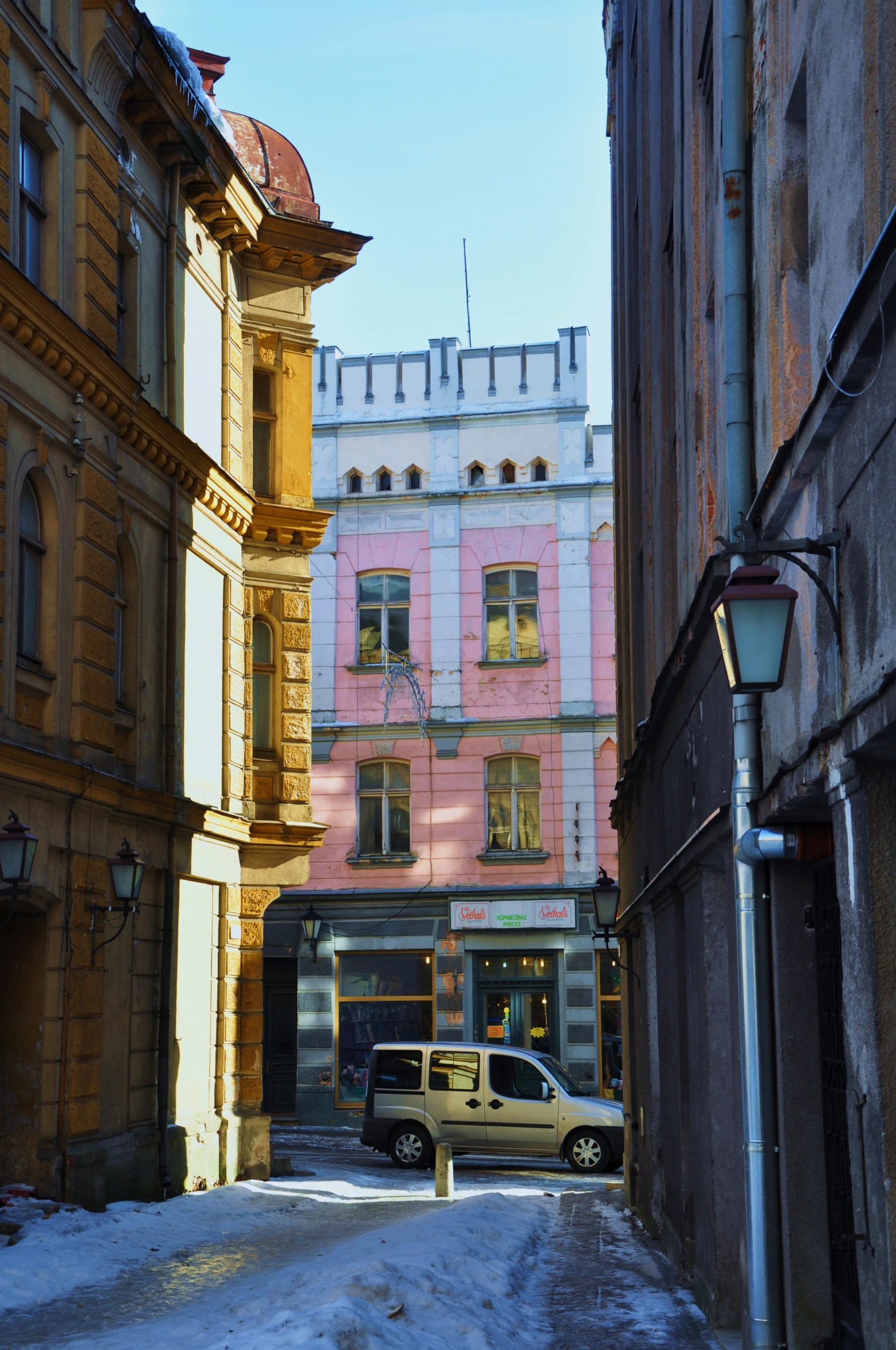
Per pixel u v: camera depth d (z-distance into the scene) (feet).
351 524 164.25
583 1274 56.08
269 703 104.68
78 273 76.33
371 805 159.74
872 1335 26.50
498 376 164.25
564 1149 112.68
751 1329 34.30
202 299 98.17
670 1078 58.85
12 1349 43.57
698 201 49.29
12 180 69.05
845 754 26.76
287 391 107.45
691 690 49.47
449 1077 116.06
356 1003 155.94
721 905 45.65
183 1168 87.56
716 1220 44.24
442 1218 65.00
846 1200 32.76
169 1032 86.02
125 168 84.58
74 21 76.38
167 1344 41.42
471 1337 41.27
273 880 101.71
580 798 155.43
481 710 158.61
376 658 161.99
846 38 27.20
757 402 39.01
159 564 88.48
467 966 154.10
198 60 113.50
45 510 72.64
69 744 73.51
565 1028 151.33
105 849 77.46
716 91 44.37
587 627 158.20
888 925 26.18
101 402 77.30
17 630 68.49
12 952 71.72
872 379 24.61
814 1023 35.04
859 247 26.35
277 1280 53.16
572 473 160.97
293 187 113.70
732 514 39.11
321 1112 154.40
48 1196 69.62
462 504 162.50
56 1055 71.31
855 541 26.37
